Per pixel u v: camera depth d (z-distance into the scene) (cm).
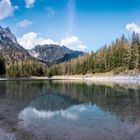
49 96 4044
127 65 10788
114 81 9100
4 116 2294
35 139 1572
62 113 2441
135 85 6347
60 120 2103
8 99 3603
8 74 16338
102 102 3198
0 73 15762
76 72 15738
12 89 5584
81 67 14888
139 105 2873
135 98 3559
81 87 6097
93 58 14025
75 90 5194
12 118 2200
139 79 9038
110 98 3622
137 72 9812
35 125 1925
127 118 2141
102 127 1834
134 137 1581
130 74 9738
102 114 2352
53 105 2995
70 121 2058
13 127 1867
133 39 10838
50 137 1606
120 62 11544
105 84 7181
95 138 1575
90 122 2005
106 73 11806
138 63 10262
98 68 12962
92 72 13550
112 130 1747
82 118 2170
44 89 5584
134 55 10488
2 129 1812
